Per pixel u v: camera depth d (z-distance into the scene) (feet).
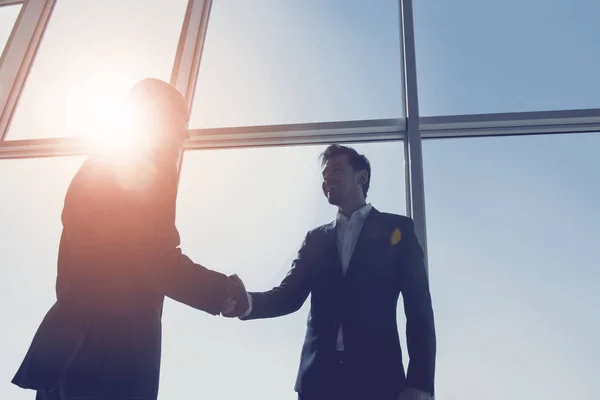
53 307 3.96
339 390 4.79
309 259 5.55
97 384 3.64
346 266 5.33
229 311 5.13
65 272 4.09
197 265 4.46
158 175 4.22
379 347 4.89
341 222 5.59
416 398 4.49
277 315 5.41
